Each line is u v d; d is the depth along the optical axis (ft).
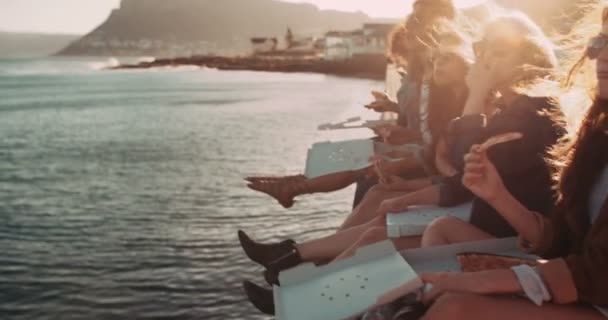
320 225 49.16
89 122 145.18
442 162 14.61
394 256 8.71
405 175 15.87
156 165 83.10
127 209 59.67
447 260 9.32
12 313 35.63
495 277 7.36
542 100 10.30
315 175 17.90
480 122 11.62
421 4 17.17
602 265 7.09
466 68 14.67
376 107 24.54
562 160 8.63
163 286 38.40
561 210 8.46
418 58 17.74
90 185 72.59
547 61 10.63
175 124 133.08
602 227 7.22
